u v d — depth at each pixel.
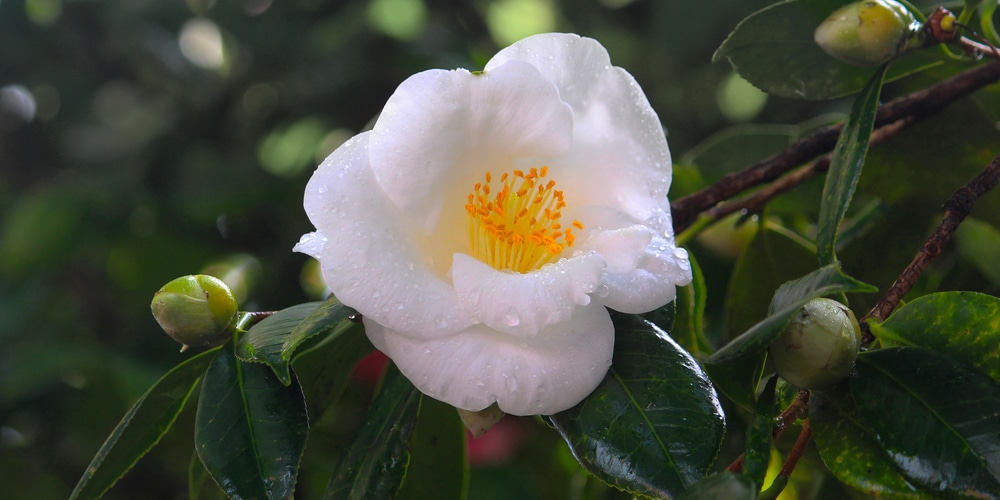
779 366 0.74
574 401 0.74
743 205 0.87
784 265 0.89
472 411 0.75
